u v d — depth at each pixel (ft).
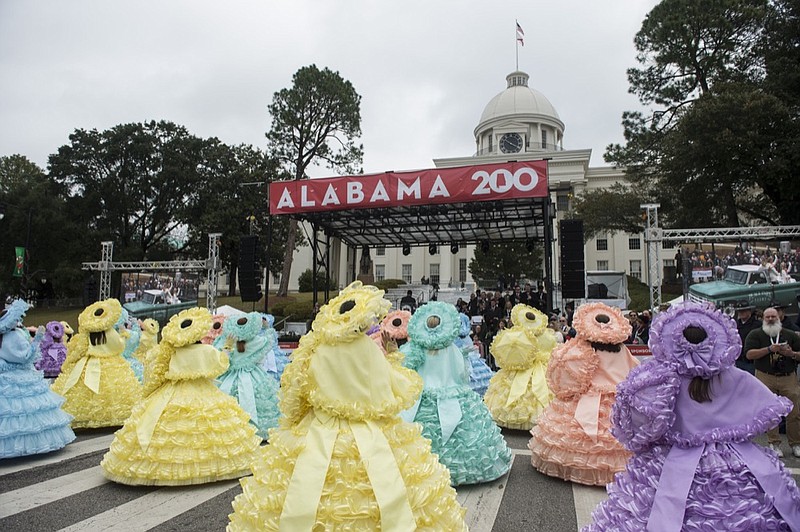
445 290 120.26
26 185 118.21
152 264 66.39
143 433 16.79
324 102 93.91
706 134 61.67
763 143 60.95
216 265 63.98
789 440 21.34
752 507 8.41
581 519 14.19
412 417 16.78
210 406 17.65
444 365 18.13
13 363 20.34
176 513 14.57
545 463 17.92
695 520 8.55
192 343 18.29
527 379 25.99
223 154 121.19
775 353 21.20
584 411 17.29
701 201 70.18
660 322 9.94
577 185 142.31
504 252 111.96
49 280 114.32
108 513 14.58
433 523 9.23
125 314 31.78
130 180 120.78
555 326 39.73
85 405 25.09
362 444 9.11
